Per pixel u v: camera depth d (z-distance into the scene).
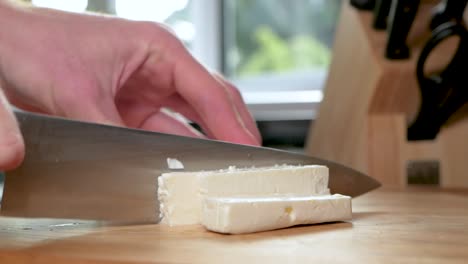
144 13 1.69
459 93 1.08
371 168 1.15
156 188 0.78
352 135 1.23
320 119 1.44
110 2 1.65
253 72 1.84
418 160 1.16
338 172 0.88
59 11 0.85
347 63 1.26
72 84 0.80
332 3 1.75
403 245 0.61
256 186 0.75
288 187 0.77
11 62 0.80
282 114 1.71
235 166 0.82
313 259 0.55
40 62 0.80
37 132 0.72
